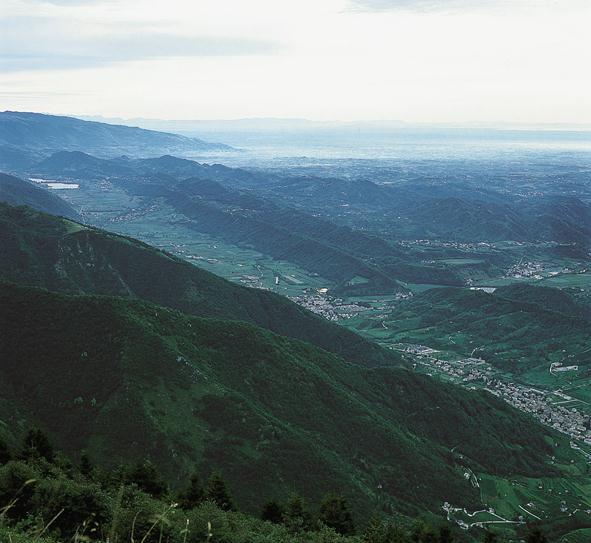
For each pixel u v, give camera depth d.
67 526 48.94
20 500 50.88
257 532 60.22
